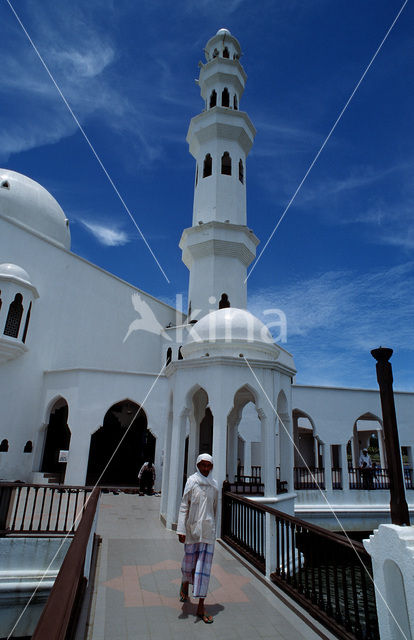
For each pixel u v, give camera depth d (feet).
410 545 10.12
